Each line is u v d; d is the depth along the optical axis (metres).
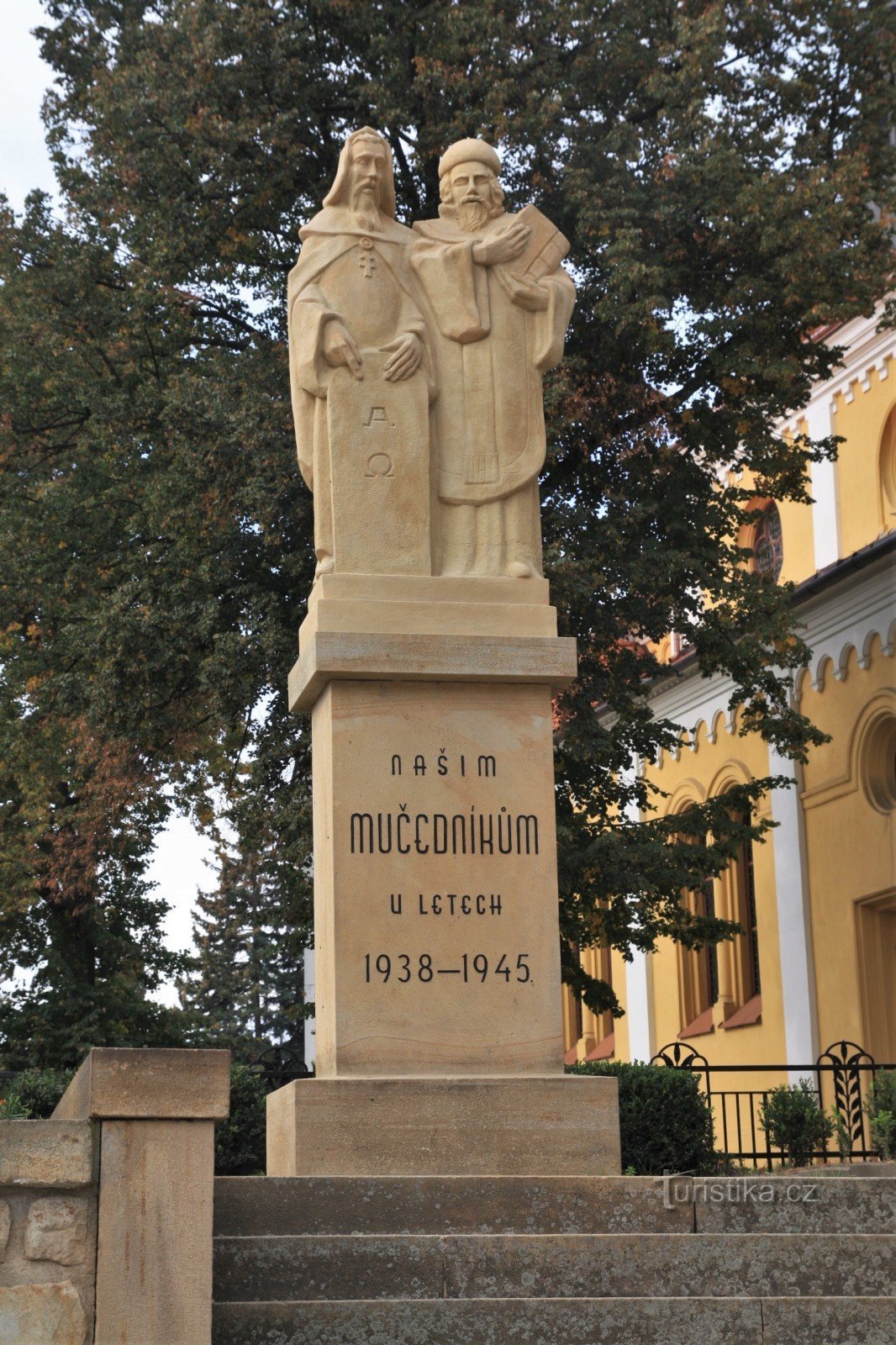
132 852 29.09
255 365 20.83
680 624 21.11
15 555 22.88
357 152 10.93
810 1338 7.12
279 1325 6.81
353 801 9.84
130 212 22.14
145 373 22.52
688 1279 7.42
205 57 20.62
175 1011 30.44
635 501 21.06
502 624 10.32
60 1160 6.41
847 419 26.17
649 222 20.41
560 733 22.83
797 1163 17.89
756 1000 27.16
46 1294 6.31
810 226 19.52
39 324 22.42
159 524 20.88
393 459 10.54
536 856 9.98
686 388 21.83
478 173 11.13
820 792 25.31
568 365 19.94
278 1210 7.70
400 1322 6.91
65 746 24.50
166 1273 6.39
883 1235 7.60
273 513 19.19
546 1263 7.34
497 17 20.62
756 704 22.00
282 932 40.59
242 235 22.27
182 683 21.12
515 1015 9.73
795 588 24.48
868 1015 23.97
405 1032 9.57
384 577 10.33
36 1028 28.86
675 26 21.06
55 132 23.88
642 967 30.59
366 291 10.74
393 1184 7.83
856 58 21.73
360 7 21.31
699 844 22.09
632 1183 7.98
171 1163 6.48
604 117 21.69
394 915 9.73
